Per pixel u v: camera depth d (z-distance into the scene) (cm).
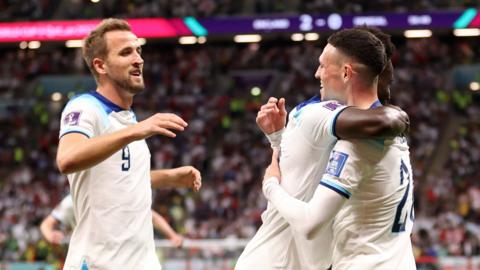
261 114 711
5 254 2811
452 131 4169
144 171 759
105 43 740
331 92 647
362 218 624
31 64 5044
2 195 3878
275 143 709
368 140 607
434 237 2844
